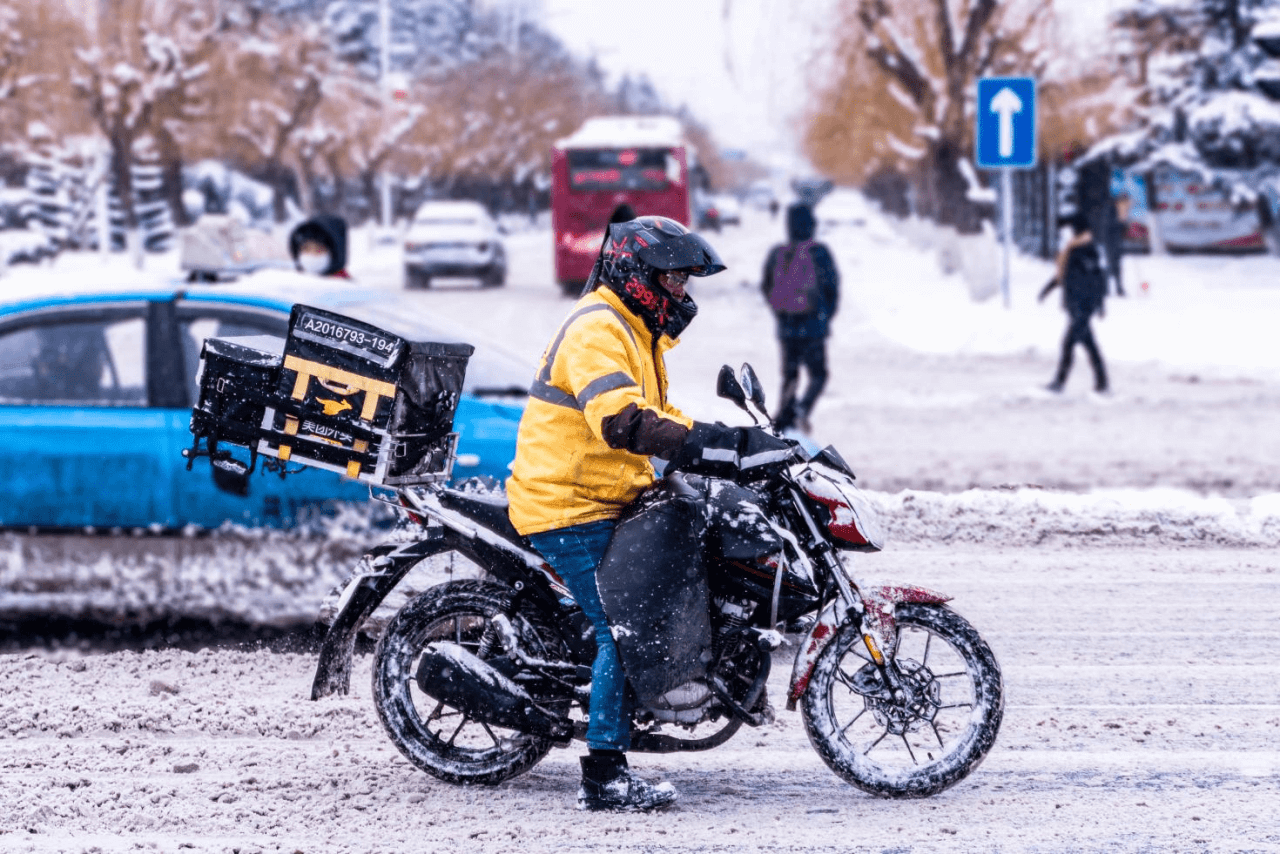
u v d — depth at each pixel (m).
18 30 81.19
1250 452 25.42
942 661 13.00
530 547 9.82
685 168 67.25
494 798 9.95
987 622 14.16
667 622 9.33
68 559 14.12
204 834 9.19
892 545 17.52
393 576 9.96
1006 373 37.97
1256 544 17.53
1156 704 11.79
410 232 72.06
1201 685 12.26
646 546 9.37
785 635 10.19
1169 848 8.96
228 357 9.59
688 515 9.46
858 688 9.95
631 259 9.35
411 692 10.86
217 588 14.15
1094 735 11.09
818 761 10.76
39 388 14.24
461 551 9.95
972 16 61.03
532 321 50.75
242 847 8.91
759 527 9.49
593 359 9.22
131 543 14.10
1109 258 55.41
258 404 9.57
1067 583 15.62
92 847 8.88
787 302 26.42
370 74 153.12
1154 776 10.24
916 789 9.86
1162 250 74.50
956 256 75.12
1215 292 56.56
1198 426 28.62
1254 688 12.17
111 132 82.88
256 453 9.62
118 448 14.02
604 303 9.42
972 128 62.22
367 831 9.28
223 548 14.11
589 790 9.70
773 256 26.77
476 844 9.09
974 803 9.80
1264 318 46.28
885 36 66.12
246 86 94.88
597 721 9.59
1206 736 11.05
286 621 14.15
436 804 9.80
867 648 9.75
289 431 9.58
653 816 9.60
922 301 59.09
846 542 9.73
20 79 82.44
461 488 10.90
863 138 79.19
